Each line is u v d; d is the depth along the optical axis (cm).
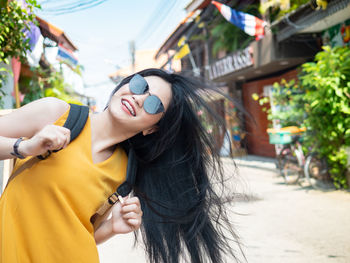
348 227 383
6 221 106
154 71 138
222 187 152
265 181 737
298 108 722
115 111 120
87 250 108
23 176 111
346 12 630
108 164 122
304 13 699
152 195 146
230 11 820
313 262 295
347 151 563
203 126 147
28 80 748
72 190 110
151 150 142
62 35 1153
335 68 553
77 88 1335
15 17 350
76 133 115
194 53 1480
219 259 149
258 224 413
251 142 1327
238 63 1080
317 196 556
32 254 105
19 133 111
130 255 338
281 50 847
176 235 149
